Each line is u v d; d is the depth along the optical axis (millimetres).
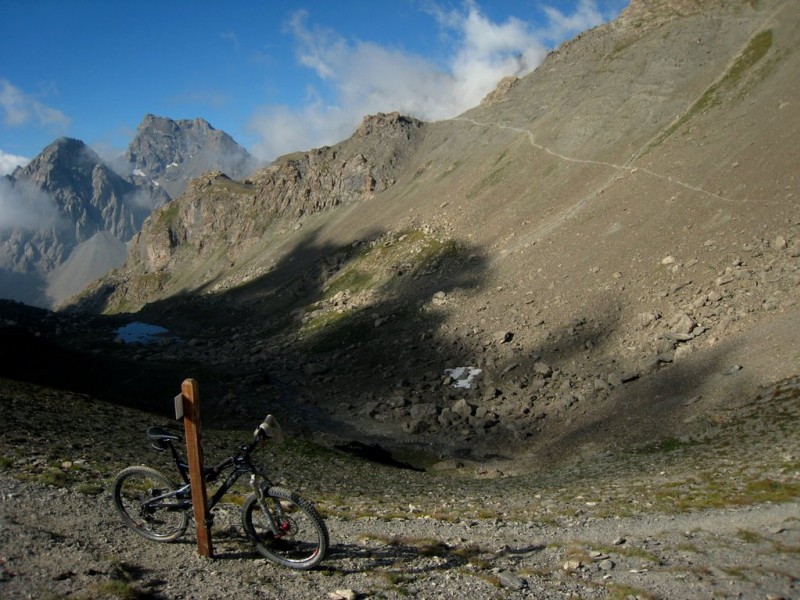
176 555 10844
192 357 126812
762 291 61781
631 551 13734
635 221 100688
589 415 55250
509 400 66500
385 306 124562
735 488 21578
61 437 26719
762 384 44469
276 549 11281
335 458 42250
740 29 162625
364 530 15469
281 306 186625
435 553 12727
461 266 132125
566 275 96812
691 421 43281
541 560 13141
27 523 11367
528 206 145000
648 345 65312
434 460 53969
